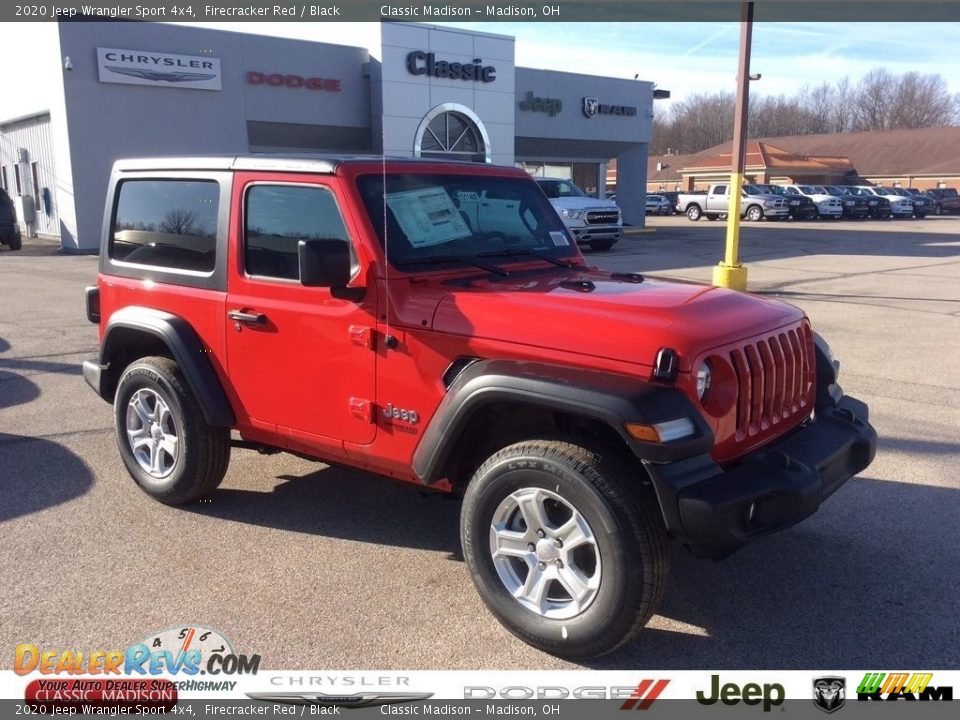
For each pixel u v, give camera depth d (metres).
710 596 3.94
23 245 24.52
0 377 8.10
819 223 38.47
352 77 25.80
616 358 3.29
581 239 21.78
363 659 3.42
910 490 5.18
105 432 6.38
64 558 4.25
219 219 4.44
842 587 4.01
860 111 102.19
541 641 3.41
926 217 45.44
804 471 3.40
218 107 23.67
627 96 33.56
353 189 3.93
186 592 3.92
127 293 4.95
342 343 3.97
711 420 3.38
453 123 27.11
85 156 21.94
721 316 3.59
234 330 4.40
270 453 4.91
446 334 3.64
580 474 3.21
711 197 41.59
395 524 4.73
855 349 9.19
